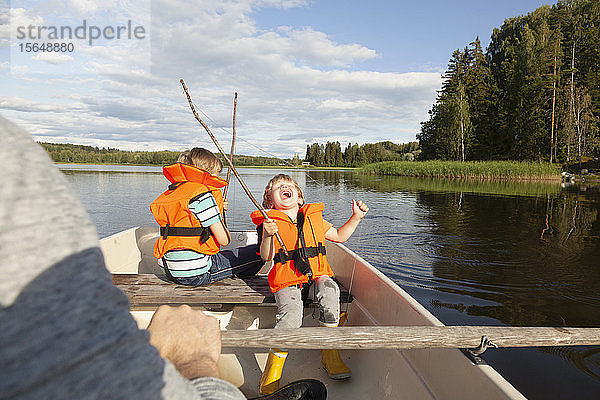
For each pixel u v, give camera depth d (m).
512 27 62.44
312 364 1.97
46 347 0.28
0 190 0.30
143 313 2.31
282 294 1.95
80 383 0.29
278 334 1.35
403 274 5.02
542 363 2.82
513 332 1.37
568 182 26.66
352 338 1.34
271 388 1.70
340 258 2.59
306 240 2.02
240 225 7.86
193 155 2.41
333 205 11.61
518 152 42.59
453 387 1.33
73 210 0.34
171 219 2.18
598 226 8.42
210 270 2.25
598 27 46.97
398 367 1.68
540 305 4.02
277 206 2.20
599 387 2.53
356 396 1.72
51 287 0.30
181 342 0.62
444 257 5.83
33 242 0.30
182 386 0.38
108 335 0.32
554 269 5.25
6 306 0.28
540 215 10.03
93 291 0.32
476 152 46.84
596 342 1.40
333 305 1.93
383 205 12.09
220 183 2.29
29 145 0.36
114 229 7.27
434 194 16.14
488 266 5.38
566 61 47.00
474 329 1.38
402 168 36.78
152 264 3.25
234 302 2.05
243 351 2.11
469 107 48.41
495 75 53.59
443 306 3.99
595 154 38.25
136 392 0.32
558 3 53.59
